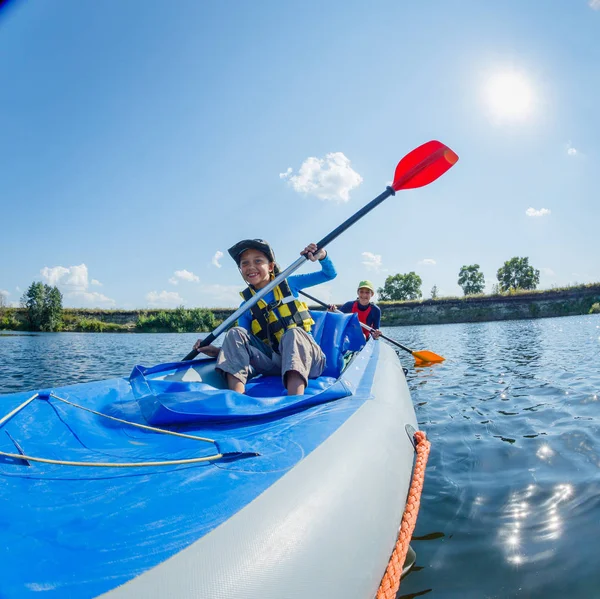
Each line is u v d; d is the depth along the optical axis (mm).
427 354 6223
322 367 2385
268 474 1059
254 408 1580
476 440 2602
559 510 1711
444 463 2262
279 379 2488
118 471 1091
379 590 1087
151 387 1877
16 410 1532
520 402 3514
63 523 831
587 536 1518
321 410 1651
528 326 15695
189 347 11914
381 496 1251
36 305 27875
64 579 659
